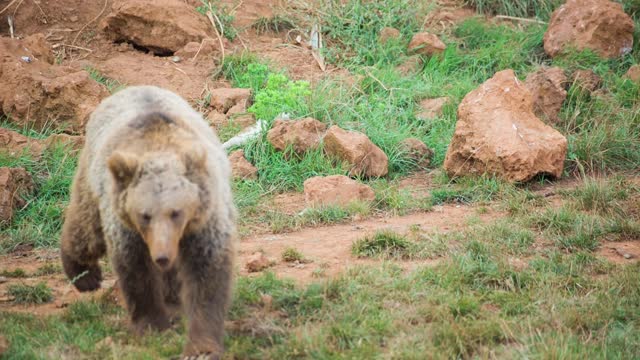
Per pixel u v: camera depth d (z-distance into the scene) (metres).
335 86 17.55
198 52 18.27
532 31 20.33
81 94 15.81
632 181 14.59
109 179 8.31
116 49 18.59
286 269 11.23
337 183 13.96
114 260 8.60
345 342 8.92
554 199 13.94
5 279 11.20
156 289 9.02
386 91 17.58
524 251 11.63
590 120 16.55
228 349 8.68
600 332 9.15
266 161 15.05
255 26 19.72
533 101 16.70
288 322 9.41
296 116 16.08
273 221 13.16
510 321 9.30
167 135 8.38
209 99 16.94
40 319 9.46
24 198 13.69
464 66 19.22
